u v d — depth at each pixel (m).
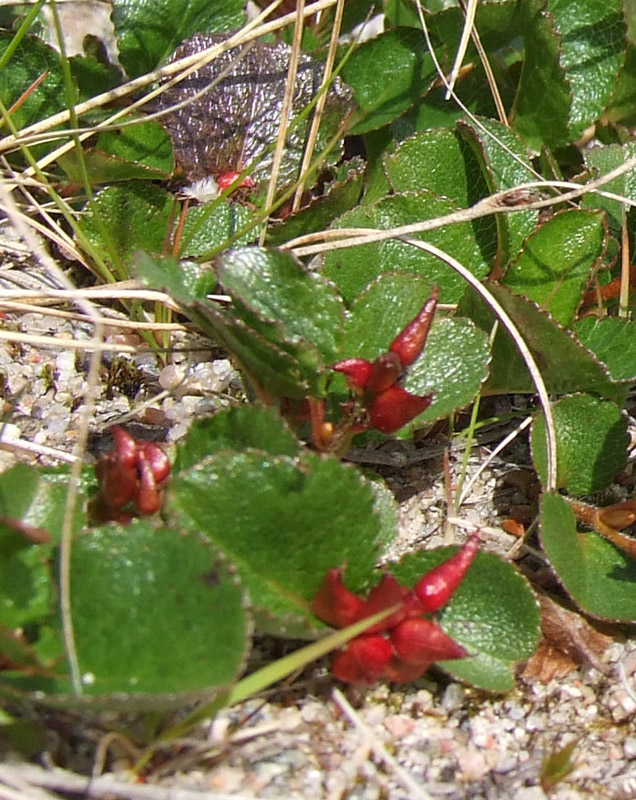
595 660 0.15
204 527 0.14
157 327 0.17
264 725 0.14
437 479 0.17
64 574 0.13
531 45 0.19
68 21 0.21
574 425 0.16
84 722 0.14
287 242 0.18
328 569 0.14
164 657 0.13
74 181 0.19
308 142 0.19
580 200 0.19
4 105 0.19
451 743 0.15
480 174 0.18
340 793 0.14
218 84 0.19
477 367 0.16
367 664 0.14
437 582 0.14
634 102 0.21
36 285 0.19
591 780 0.14
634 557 0.16
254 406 0.15
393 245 0.17
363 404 0.15
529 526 0.17
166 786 0.14
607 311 0.18
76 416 0.17
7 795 0.13
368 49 0.20
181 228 0.18
